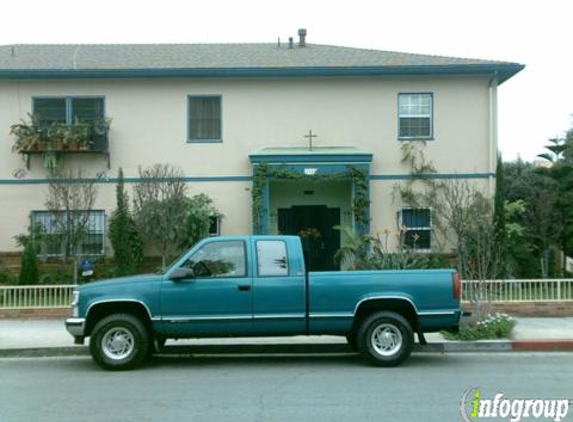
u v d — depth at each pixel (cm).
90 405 827
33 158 2002
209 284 1054
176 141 2030
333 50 2242
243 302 1053
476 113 2036
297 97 2041
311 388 917
